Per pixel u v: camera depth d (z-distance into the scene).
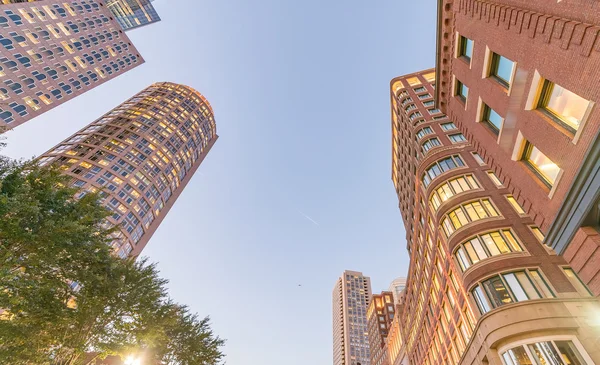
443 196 32.03
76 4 89.88
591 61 10.48
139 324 21.09
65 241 15.05
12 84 69.44
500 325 19.17
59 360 18.02
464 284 24.42
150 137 102.44
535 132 14.26
